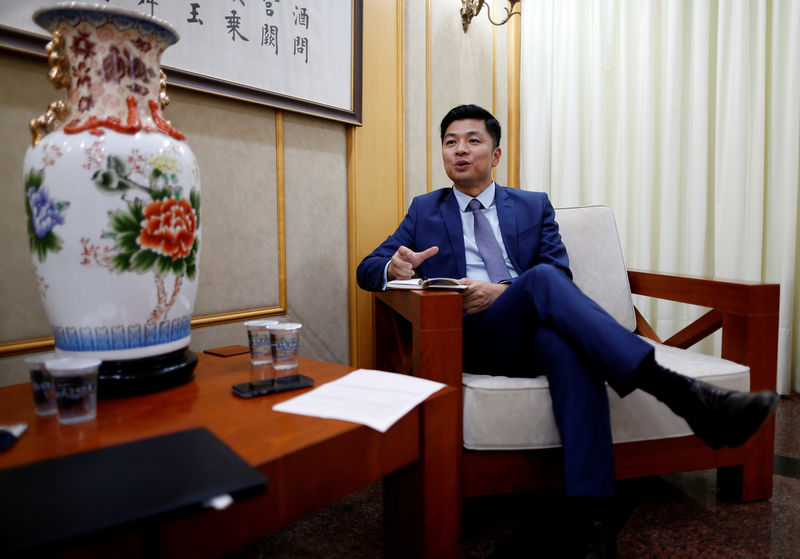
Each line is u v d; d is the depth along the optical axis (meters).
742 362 1.22
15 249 1.01
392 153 1.83
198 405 0.75
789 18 2.08
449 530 0.81
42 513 0.42
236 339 1.38
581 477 0.94
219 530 0.53
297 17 1.47
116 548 0.48
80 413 0.68
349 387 0.83
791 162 2.07
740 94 2.10
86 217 0.70
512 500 1.28
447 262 1.50
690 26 2.22
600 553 0.90
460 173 1.54
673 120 2.21
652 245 2.33
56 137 0.72
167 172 0.75
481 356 1.22
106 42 0.75
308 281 1.57
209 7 1.26
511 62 2.46
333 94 1.58
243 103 1.37
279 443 0.61
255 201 1.41
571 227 1.62
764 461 1.22
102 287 0.72
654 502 1.23
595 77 2.32
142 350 0.78
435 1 2.02
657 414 1.11
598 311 1.00
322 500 0.62
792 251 2.08
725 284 1.26
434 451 0.78
